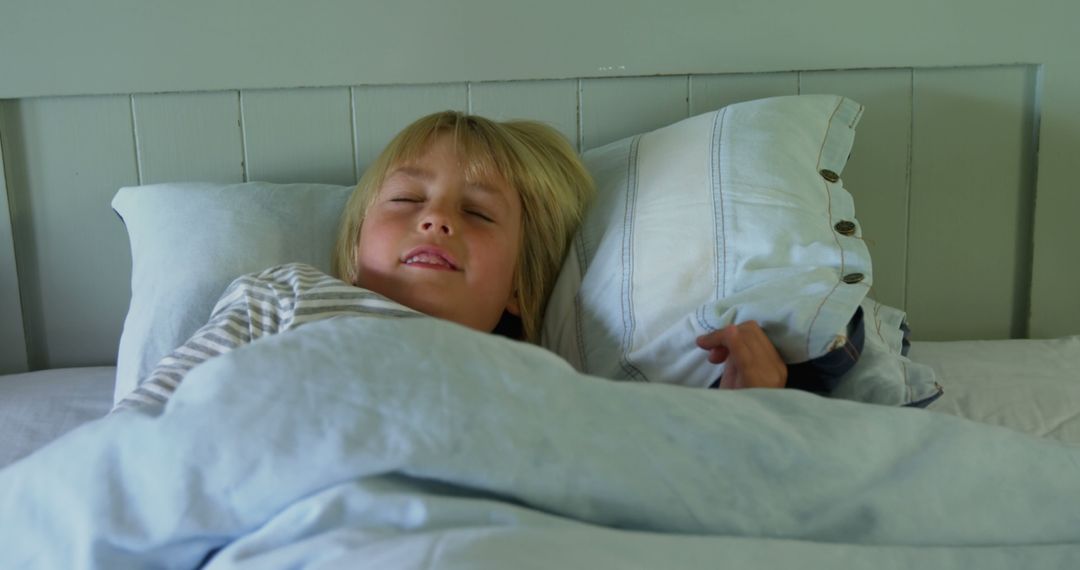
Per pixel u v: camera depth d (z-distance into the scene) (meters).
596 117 1.25
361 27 1.20
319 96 1.21
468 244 0.97
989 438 0.59
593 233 1.05
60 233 1.20
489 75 1.22
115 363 1.24
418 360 0.52
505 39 1.22
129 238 1.20
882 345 0.90
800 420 0.58
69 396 1.04
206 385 0.50
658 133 1.10
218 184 1.13
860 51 1.25
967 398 0.97
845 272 0.90
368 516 0.46
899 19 1.25
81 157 1.19
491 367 0.53
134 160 1.20
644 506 0.50
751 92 1.26
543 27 1.22
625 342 0.93
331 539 0.43
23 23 1.15
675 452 0.52
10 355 1.21
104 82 1.17
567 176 1.08
